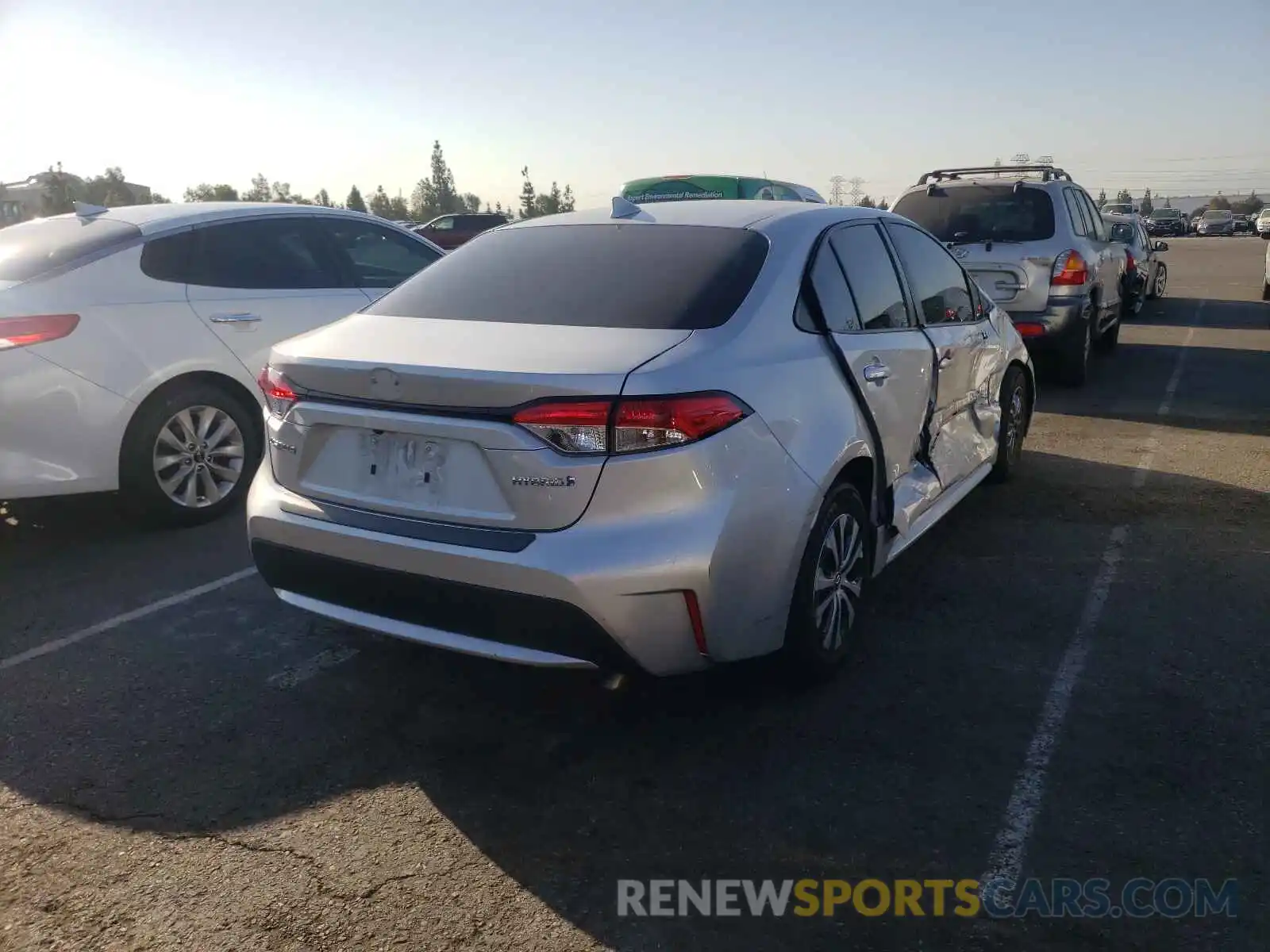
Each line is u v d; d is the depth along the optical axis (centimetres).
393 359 323
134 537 561
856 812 310
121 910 270
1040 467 687
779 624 343
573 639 304
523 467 301
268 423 365
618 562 297
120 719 369
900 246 473
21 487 504
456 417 311
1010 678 391
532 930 262
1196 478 657
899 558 519
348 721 367
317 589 351
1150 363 1138
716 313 343
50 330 505
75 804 317
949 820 305
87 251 540
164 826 306
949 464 500
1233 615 446
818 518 354
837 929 262
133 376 533
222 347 573
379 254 686
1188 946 254
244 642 431
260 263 608
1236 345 1280
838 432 362
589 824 306
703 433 307
